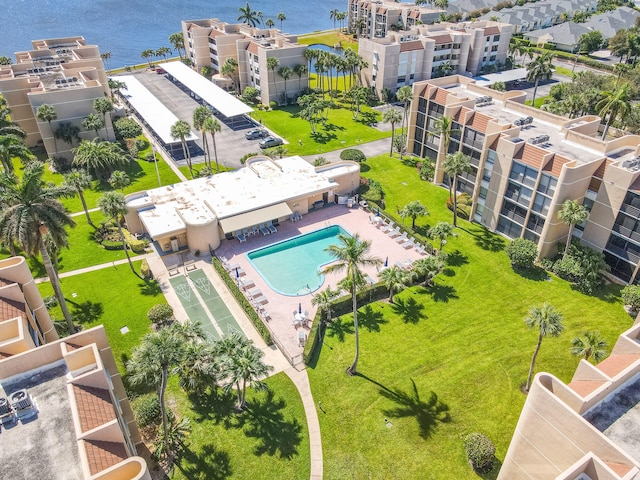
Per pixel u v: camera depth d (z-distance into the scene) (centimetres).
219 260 6412
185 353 3641
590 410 2900
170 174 8606
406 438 4109
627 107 7606
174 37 15575
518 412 4341
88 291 5797
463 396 4494
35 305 3903
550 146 6569
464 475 3838
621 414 2881
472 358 4906
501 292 5850
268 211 6856
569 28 16375
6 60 12131
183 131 7981
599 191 5872
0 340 3234
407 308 5588
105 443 2697
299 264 6391
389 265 6303
